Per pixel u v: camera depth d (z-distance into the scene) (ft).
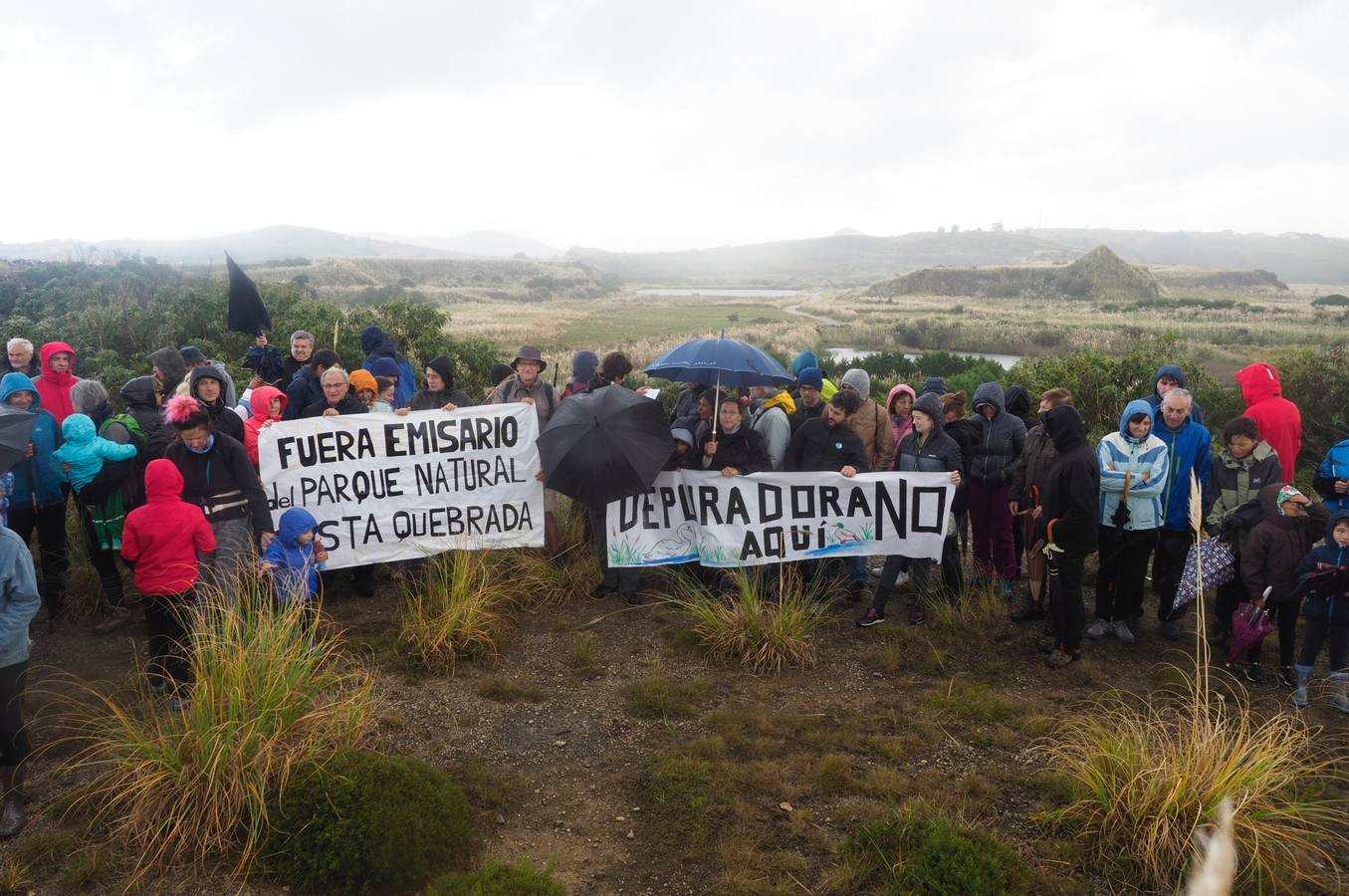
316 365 24.56
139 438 20.67
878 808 14.10
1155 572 21.48
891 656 19.38
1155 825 12.66
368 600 22.33
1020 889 12.10
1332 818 13.71
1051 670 19.15
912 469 22.26
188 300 49.19
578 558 24.31
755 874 12.57
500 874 11.89
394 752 15.61
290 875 12.23
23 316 57.98
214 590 16.43
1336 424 36.63
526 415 23.31
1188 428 20.65
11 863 12.46
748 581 21.26
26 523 20.08
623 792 14.74
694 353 22.06
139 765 13.15
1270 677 18.80
